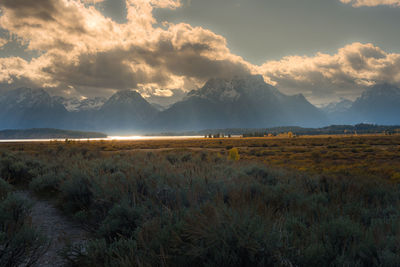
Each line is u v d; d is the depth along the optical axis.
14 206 5.02
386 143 73.62
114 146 71.12
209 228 2.88
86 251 3.67
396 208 5.00
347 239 3.09
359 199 6.17
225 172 9.04
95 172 8.64
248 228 2.83
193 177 6.48
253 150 51.25
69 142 74.12
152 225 3.70
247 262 2.78
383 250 2.85
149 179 6.40
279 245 2.79
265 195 5.69
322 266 2.72
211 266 2.69
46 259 4.12
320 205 4.81
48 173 10.30
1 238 3.45
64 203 7.32
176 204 4.83
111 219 4.64
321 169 18.06
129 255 3.16
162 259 2.91
